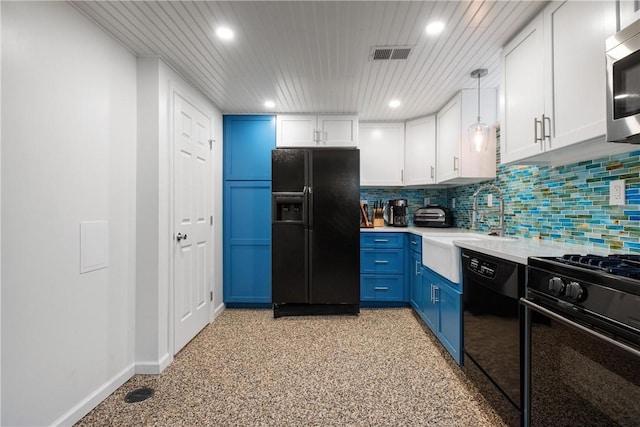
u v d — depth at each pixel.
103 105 1.71
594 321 0.94
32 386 1.30
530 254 1.39
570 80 1.36
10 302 1.21
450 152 2.85
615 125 1.05
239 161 3.26
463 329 1.92
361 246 3.28
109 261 1.75
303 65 2.18
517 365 1.36
